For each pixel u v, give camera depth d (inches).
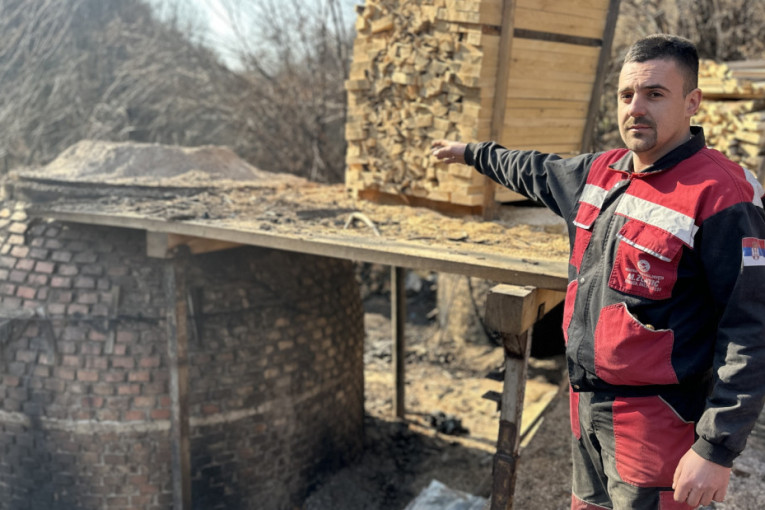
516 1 154.2
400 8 172.1
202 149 261.7
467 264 113.0
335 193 222.7
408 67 172.4
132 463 187.8
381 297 457.7
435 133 168.9
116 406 185.2
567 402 170.7
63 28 456.8
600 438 67.9
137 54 511.2
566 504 121.0
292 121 462.0
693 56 59.4
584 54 177.3
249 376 199.3
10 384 187.3
